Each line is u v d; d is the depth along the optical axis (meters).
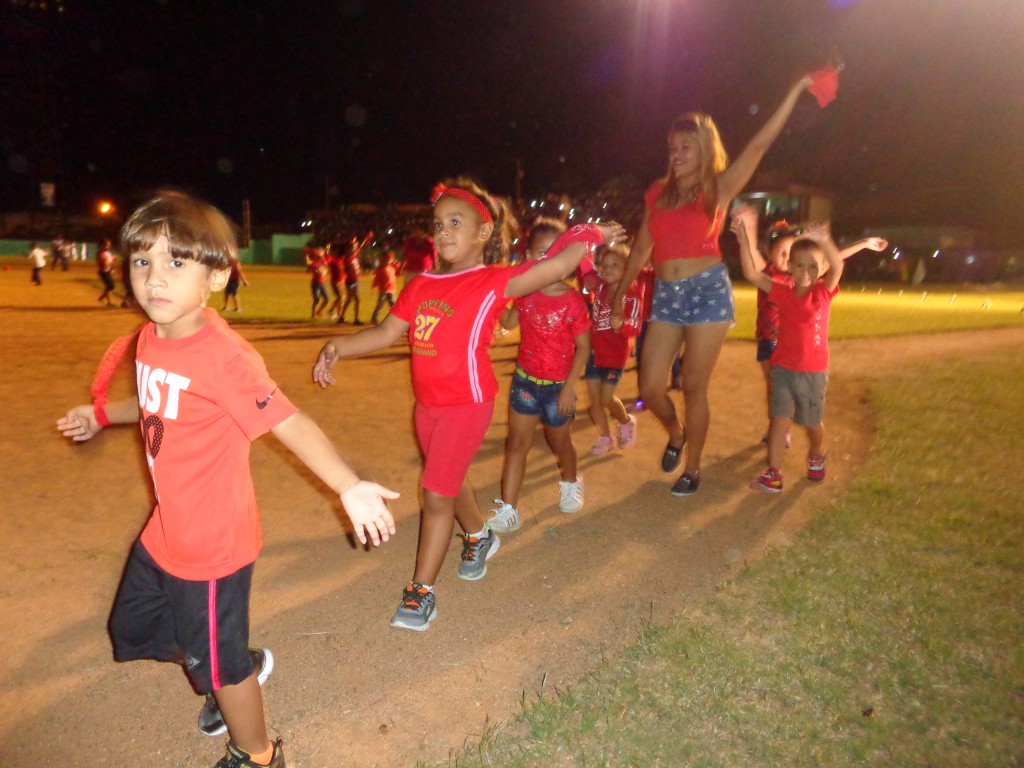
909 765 2.58
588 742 2.67
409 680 3.11
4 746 2.72
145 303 2.18
